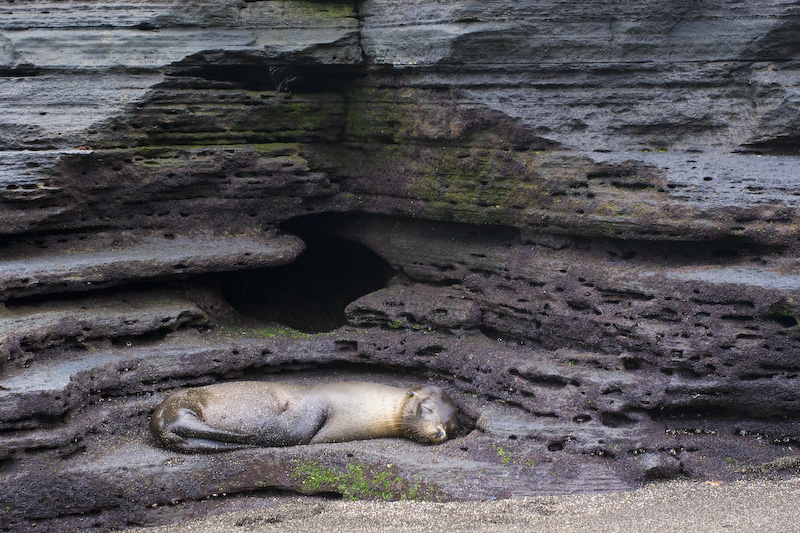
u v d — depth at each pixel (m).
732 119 8.43
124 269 8.65
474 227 9.56
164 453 7.54
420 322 9.34
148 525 7.24
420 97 9.12
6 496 6.96
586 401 7.73
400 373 9.26
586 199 8.36
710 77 8.42
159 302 9.02
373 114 9.62
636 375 7.79
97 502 7.18
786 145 8.27
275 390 8.09
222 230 9.55
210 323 9.33
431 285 9.79
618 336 8.00
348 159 10.11
